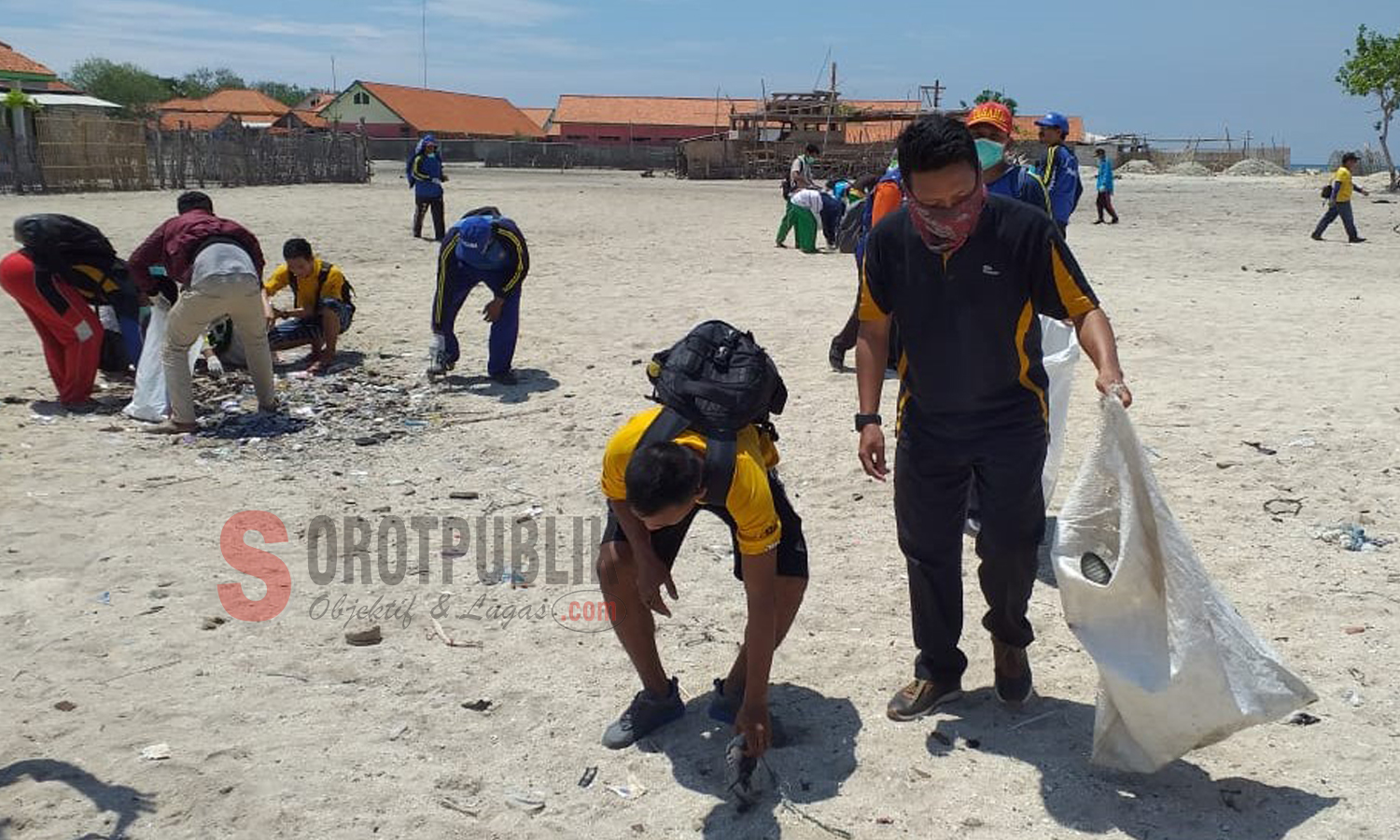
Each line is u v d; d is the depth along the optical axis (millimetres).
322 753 3812
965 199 3391
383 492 6469
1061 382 5336
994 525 3713
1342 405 7609
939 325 3570
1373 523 5543
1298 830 3264
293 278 9367
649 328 11023
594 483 6586
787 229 18828
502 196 32688
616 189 40438
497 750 3855
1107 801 3451
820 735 3898
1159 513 3275
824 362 9492
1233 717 3236
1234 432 7051
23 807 3477
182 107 89062
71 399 8070
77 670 4340
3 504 6078
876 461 3730
